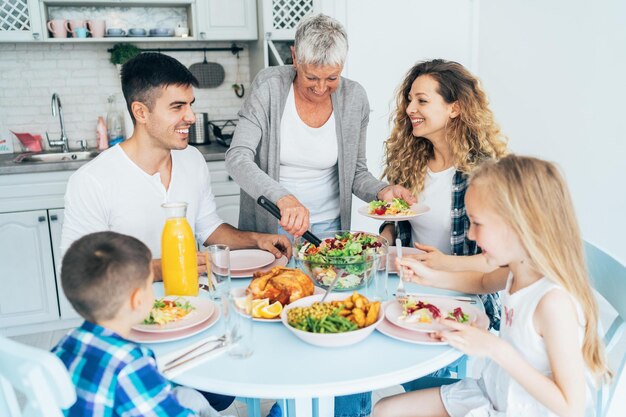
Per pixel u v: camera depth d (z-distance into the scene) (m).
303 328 1.21
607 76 3.11
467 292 1.50
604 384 1.33
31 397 0.94
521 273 1.25
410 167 2.00
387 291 1.52
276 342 1.23
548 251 1.15
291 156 2.03
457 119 1.87
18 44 3.47
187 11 3.64
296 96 1.98
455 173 1.86
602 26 3.09
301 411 1.27
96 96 3.65
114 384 1.04
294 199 1.68
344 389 1.05
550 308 1.14
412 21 3.53
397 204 1.78
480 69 3.80
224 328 1.31
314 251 1.57
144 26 3.62
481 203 1.21
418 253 1.77
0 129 3.53
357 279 1.48
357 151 2.10
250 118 1.98
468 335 1.17
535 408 1.20
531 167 1.19
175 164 1.86
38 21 3.22
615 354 2.67
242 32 3.54
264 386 1.05
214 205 2.03
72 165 3.09
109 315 1.10
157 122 1.67
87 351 1.07
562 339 1.12
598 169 3.26
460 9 3.63
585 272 1.20
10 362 0.95
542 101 3.48
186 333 1.26
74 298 1.08
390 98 3.59
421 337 1.23
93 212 1.71
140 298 1.13
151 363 1.08
